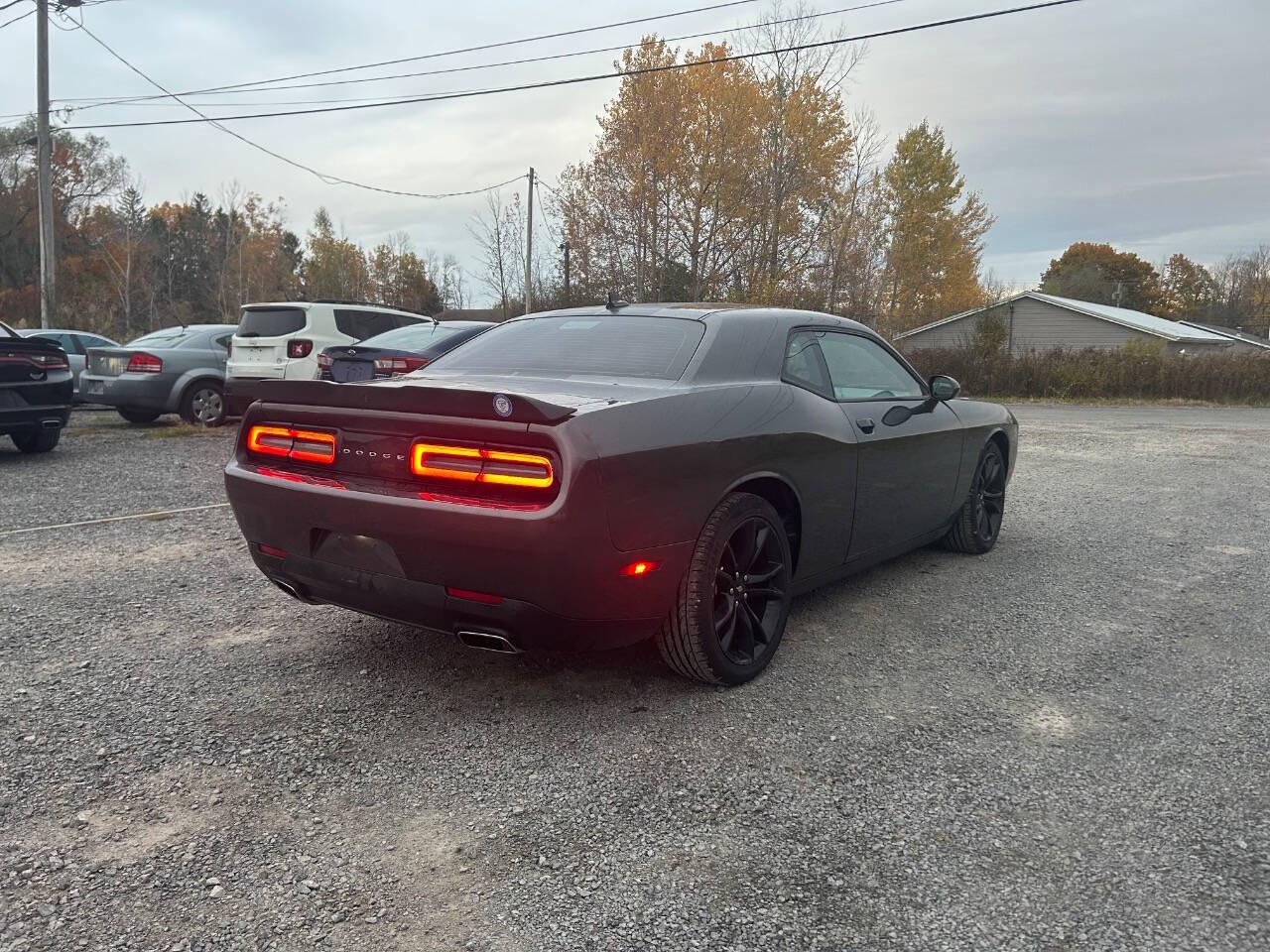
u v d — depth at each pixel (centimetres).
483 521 260
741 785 257
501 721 299
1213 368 2620
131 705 308
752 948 188
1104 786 260
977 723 303
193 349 1150
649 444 277
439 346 898
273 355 1050
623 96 2969
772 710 310
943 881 212
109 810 239
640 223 3014
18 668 339
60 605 418
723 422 309
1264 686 339
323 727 293
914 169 4078
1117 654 373
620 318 375
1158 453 1131
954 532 534
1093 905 204
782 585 347
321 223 5791
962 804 249
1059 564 528
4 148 4419
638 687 329
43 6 1869
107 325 3234
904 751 281
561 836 230
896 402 439
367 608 304
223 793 250
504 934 191
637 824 236
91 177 5128
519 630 273
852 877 214
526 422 262
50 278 1938
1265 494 799
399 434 283
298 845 225
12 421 809
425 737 287
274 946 186
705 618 305
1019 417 1838
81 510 639
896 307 4209
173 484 748
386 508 277
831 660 361
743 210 3078
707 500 299
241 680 331
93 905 198
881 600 448
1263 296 8256
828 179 3155
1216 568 521
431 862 219
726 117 2981
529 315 418
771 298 3031
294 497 301
